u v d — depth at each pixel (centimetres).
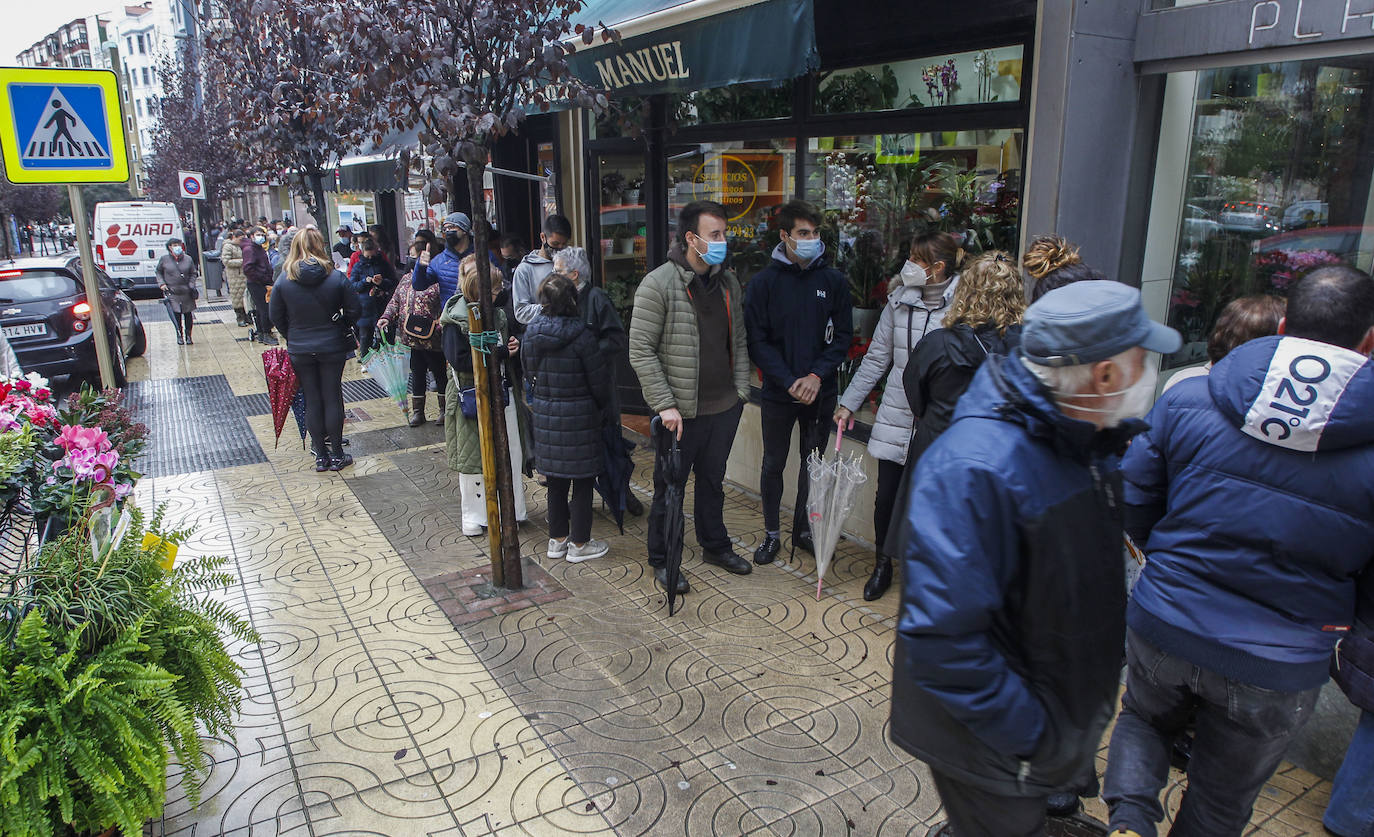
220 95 1449
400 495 620
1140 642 228
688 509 574
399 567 493
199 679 273
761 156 579
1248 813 225
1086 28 350
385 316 805
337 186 1152
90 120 458
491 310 423
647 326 423
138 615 254
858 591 450
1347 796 267
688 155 648
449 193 391
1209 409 213
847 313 459
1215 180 386
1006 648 174
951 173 443
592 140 743
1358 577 230
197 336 1493
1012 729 166
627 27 473
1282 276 371
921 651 165
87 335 991
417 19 375
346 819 287
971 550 161
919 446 360
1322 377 190
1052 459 166
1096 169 370
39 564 257
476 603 444
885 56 467
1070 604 168
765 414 470
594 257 776
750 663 381
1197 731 227
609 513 573
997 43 407
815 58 383
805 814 286
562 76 412
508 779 306
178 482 659
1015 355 172
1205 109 380
